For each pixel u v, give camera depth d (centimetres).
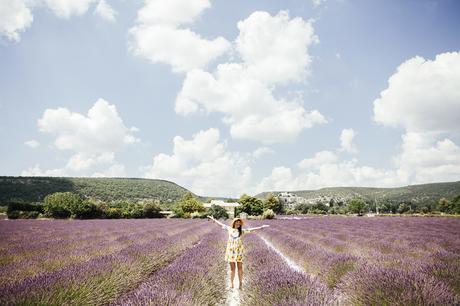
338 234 1595
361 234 1625
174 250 1090
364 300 409
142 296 407
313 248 892
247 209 5506
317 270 709
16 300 376
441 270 517
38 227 2277
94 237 1464
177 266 595
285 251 1105
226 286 669
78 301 424
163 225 2548
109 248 1002
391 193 14262
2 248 1010
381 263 673
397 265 652
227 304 539
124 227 2272
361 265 547
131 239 1280
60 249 999
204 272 571
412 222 3030
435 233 1666
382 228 2178
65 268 559
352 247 1050
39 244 1123
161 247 972
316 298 401
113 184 11812
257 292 473
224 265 798
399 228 2167
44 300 389
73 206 4375
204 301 473
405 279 410
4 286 420
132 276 629
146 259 790
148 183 13525
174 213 5566
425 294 363
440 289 377
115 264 623
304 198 15550
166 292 414
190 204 5562
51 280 456
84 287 459
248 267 743
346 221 3412
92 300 459
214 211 5666
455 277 476
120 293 560
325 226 2403
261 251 863
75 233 1734
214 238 1288
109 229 2058
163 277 516
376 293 398
